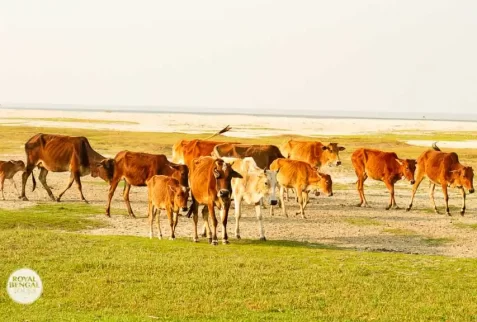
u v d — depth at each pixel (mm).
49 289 12812
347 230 21656
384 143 59156
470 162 43406
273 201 18531
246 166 19078
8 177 26469
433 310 12133
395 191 32531
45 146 26203
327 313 11789
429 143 61469
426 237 20750
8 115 131750
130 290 12867
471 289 13609
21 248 16141
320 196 30203
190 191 18625
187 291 12883
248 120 136750
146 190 30594
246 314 11625
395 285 13695
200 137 61500
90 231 20094
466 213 26266
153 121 113875
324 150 29688
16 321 10938
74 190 29844
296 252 16938
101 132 67312
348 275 14367
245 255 16297
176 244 17422
